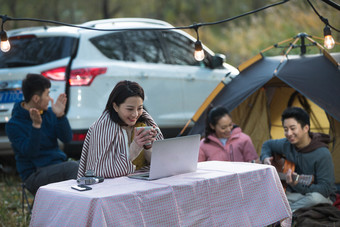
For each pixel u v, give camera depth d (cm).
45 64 958
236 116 953
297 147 731
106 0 2945
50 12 2933
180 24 2936
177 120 1075
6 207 865
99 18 3042
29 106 760
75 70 945
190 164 556
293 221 668
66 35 983
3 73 971
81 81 943
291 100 938
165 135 1061
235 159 797
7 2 2822
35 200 514
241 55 2367
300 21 2123
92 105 948
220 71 1166
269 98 959
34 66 961
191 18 3073
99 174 552
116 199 452
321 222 648
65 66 948
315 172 715
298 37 901
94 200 447
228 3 3072
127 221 454
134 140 557
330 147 837
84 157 584
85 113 939
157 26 1100
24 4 2859
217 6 3084
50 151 770
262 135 949
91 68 954
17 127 752
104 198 446
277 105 953
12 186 1022
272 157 752
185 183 498
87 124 939
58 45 977
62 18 2989
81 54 966
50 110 788
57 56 966
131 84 573
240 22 2859
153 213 472
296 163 733
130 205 460
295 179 700
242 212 533
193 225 497
